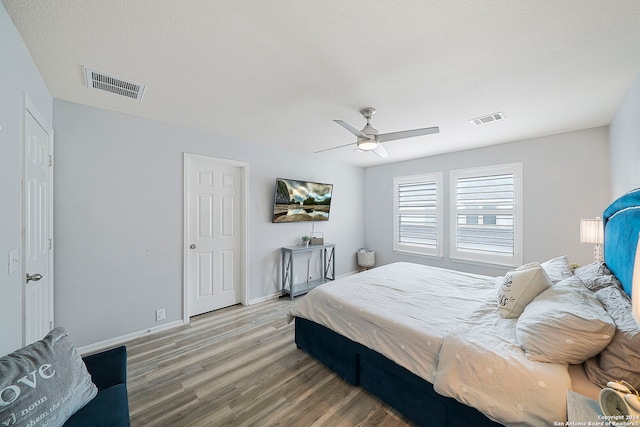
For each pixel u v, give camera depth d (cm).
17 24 133
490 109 245
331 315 207
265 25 137
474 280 256
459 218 410
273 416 161
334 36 147
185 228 298
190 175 311
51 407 93
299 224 428
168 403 171
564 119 270
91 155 238
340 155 439
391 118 266
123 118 256
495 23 135
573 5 123
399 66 176
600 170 291
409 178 471
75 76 186
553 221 323
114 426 100
